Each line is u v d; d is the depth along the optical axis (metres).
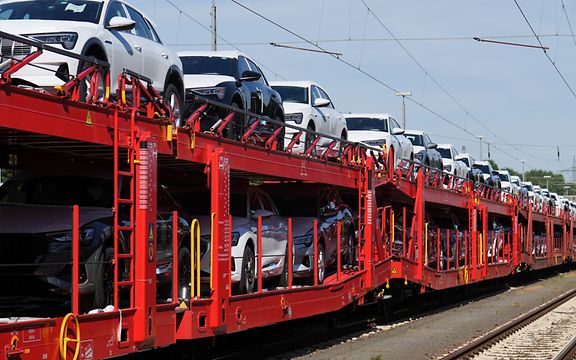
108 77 9.50
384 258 20.14
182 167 12.12
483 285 36.97
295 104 20.23
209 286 12.46
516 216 36.19
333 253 17.70
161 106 10.64
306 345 16.64
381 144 26.61
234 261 13.45
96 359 8.77
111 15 12.07
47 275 9.45
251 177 14.79
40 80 10.16
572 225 52.81
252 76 16.44
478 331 20.09
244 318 12.74
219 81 15.95
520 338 18.69
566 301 29.23
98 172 11.29
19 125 8.03
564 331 20.11
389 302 22.17
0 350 7.31
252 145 13.60
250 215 14.73
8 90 7.91
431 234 25.84
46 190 11.00
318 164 16.39
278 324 18.58
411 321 22.42
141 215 9.67
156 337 10.07
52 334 8.03
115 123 9.42
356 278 18.17
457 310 25.95
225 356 14.01
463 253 28.31
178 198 14.21
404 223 21.80
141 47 12.65
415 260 22.69
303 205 17.47
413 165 22.98
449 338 18.59
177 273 10.91
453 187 27.91
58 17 11.64
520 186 50.25
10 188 11.19
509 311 25.59
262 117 13.88
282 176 14.76
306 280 17.08
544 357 15.70
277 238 15.52
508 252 35.50
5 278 9.58
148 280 9.74
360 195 18.64
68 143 9.23
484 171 43.97
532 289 36.53
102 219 10.01
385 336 18.69
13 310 9.78
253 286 14.09
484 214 30.97
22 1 12.12
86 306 9.74
